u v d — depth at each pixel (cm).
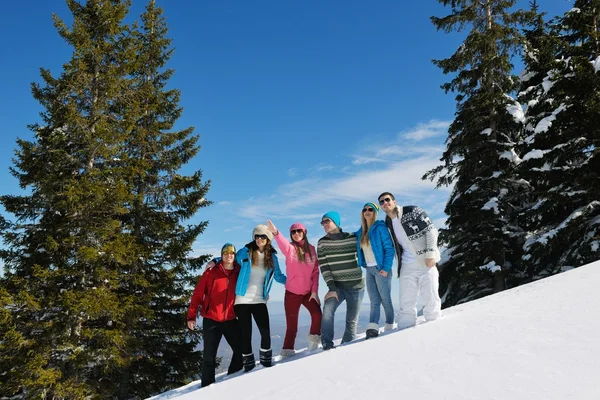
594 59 1184
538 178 1177
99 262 1116
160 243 1380
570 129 1137
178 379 1285
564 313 280
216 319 496
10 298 1010
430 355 238
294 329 503
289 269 503
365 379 217
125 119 1273
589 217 1118
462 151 1360
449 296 1403
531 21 1442
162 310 1319
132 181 1349
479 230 1288
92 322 1208
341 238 479
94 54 1287
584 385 154
